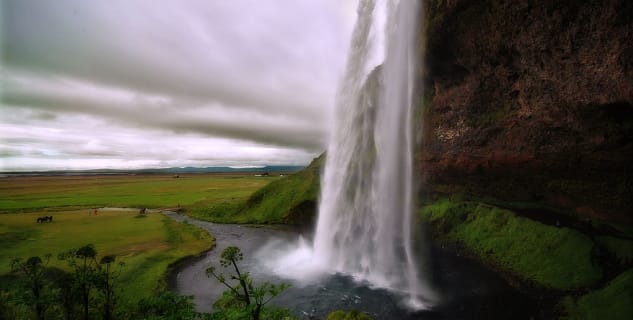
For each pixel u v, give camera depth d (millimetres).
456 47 27406
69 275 12125
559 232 24594
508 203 30703
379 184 37938
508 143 27375
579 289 20172
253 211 56250
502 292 21859
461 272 25750
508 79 25297
